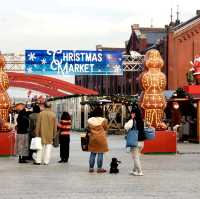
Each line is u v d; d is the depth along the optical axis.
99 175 14.98
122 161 19.30
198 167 17.39
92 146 15.48
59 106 60.81
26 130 18.66
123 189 12.17
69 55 40.00
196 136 31.55
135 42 61.75
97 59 40.34
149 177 14.56
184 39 49.22
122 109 45.34
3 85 22.02
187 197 11.03
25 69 39.44
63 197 10.94
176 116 32.44
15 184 12.96
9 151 21.45
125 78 63.00
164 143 22.86
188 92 31.41
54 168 16.89
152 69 23.31
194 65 32.53
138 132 14.88
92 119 15.66
